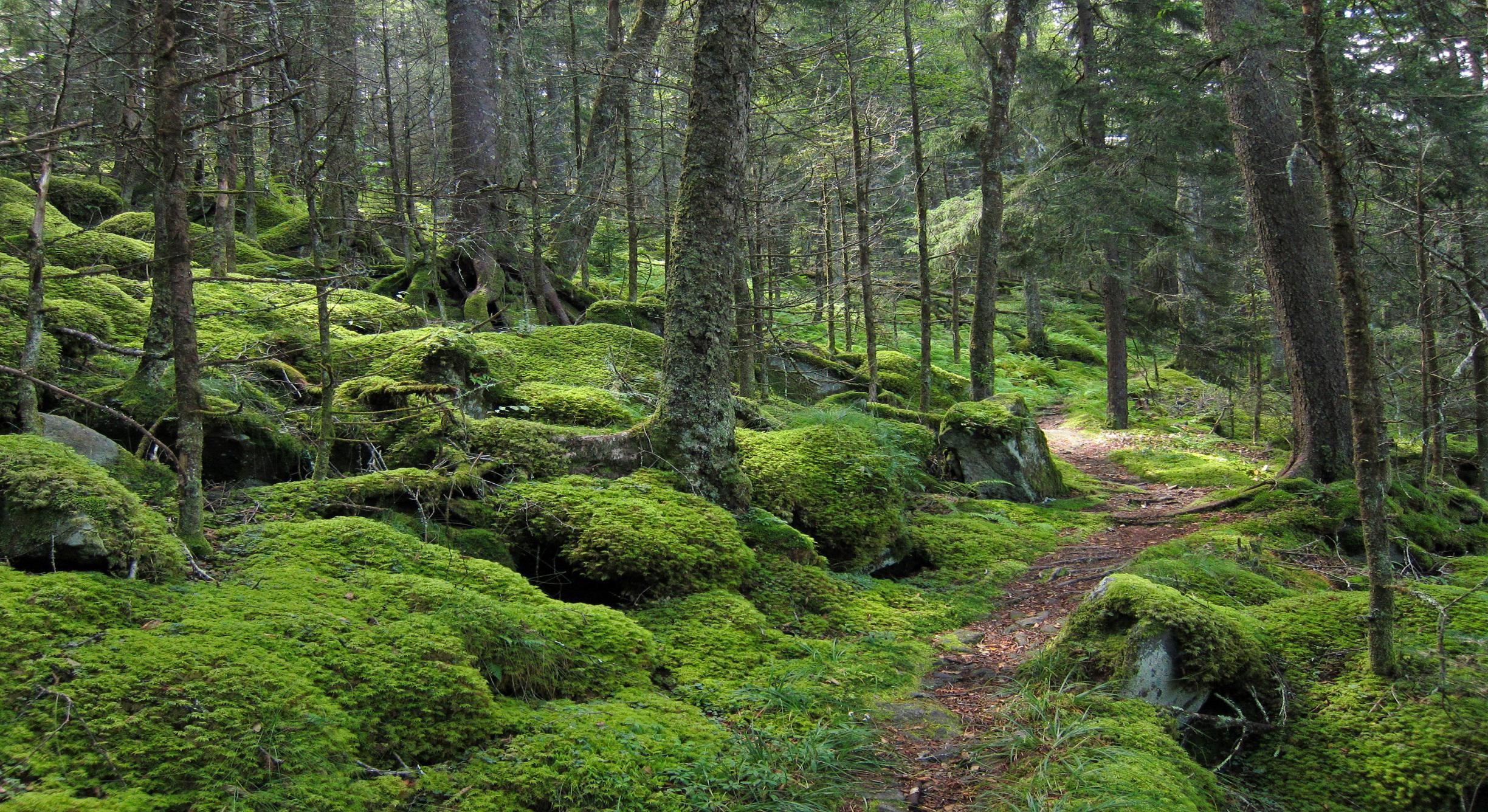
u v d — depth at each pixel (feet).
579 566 16.74
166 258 12.42
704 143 20.25
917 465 31.63
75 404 16.78
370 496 16.55
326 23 25.62
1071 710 14.01
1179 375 73.56
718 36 20.17
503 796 10.08
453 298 39.55
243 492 16.22
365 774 9.78
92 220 40.86
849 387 47.93
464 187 38.42
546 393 24.79
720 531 18.57
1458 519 30.96
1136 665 14.76
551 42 46.06
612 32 47.42
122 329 22.31
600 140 44.78
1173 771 12.23
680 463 20.07
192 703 9.30
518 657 12.64
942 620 19.47
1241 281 61.05
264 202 47.88
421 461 19.83
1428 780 12.82
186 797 8.47
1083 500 34.81
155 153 12.14
